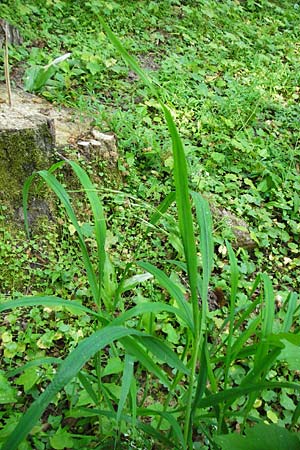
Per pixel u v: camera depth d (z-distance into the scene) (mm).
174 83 4957
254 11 7453
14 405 2395
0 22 4785
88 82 4672
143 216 3564
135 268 3195
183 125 4449
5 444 1314
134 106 4496
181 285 2994
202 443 2279
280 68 5816
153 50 5691
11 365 2598
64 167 3486
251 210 3814
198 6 6945
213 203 3744
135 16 6289
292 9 7754
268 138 4551
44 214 3379
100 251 1843
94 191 1844
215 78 5359
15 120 3277
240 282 3260
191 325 1623
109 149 3754
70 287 3047
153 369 1627
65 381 1296
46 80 4176
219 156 4133
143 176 3900
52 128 3363
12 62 4738
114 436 2148
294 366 1767
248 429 1739
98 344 1364
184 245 1522
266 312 1676
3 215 3242
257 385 1623
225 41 6215
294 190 4145
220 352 2758
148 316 2137
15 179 3256
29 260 3150
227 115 4738
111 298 2020
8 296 2982
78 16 5996
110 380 2535
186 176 1399
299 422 2518
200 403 1693
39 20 5723
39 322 2799
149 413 1854
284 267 3555
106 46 5324
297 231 3797
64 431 2236
